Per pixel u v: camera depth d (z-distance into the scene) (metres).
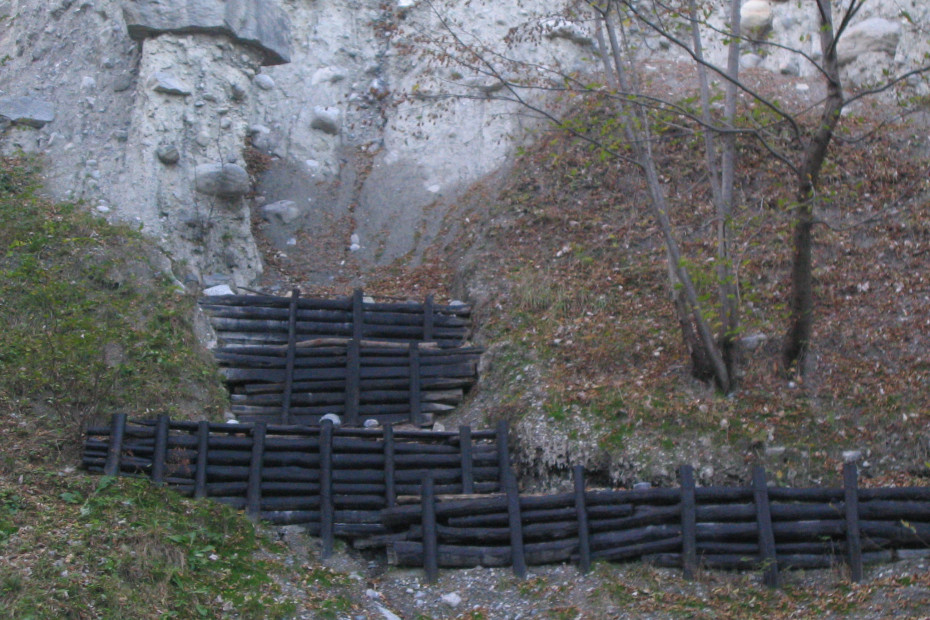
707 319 8.08
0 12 13.72
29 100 11.68
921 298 9.05
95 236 9.50
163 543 6.46
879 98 11.97
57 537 6.30
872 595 6.44
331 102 13.33
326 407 8.91
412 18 14.02
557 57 13.12
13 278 8.65
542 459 8.03
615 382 8.53
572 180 11.03
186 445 7.46
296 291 9.70
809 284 8.08
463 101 13.01
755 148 10.90
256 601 6.26
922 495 6.84
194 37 11.30
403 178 12.57
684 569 6.80
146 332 8.64
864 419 8.00
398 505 7.47
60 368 7.79
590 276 9.95
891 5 13.05
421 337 9.75
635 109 9.11
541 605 6.63
